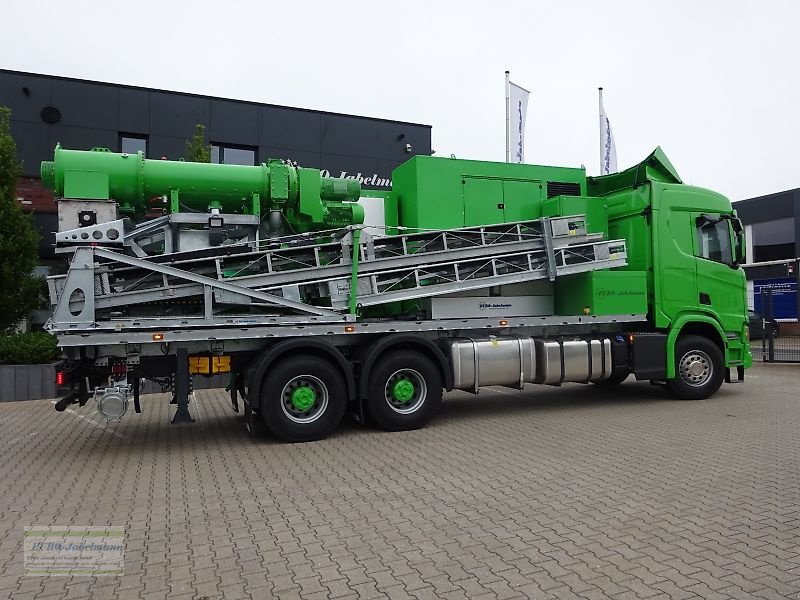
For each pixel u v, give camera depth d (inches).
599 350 358.0
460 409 371.2
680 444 269.0
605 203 394.9
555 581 134.8
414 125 777.6
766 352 722.2
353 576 139.2
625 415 343.3
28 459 262.2
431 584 134.4
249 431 298.2
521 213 369.1
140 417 371.6
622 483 210.2
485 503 190.9
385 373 299.3
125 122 636.1
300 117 716.0
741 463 235.1
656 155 382.9
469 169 356.5
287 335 285.6
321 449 269.7
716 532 163.0
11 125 590.6
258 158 701.3
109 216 269.1
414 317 336.8
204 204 297.1
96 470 241.3
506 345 333.1
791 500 189.8
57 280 260.2
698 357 390.0
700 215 390.0
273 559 149.9
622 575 137.3
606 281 356.2
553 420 330.6
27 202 590.2
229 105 681.6
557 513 180.2
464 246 327.9
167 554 154.3
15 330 494.9
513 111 677.9
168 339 267.0
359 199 346.9
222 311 284.2
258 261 286.7
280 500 197.9
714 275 393.7
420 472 229.0
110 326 258.7
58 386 259.4
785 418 329.7
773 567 140.6
